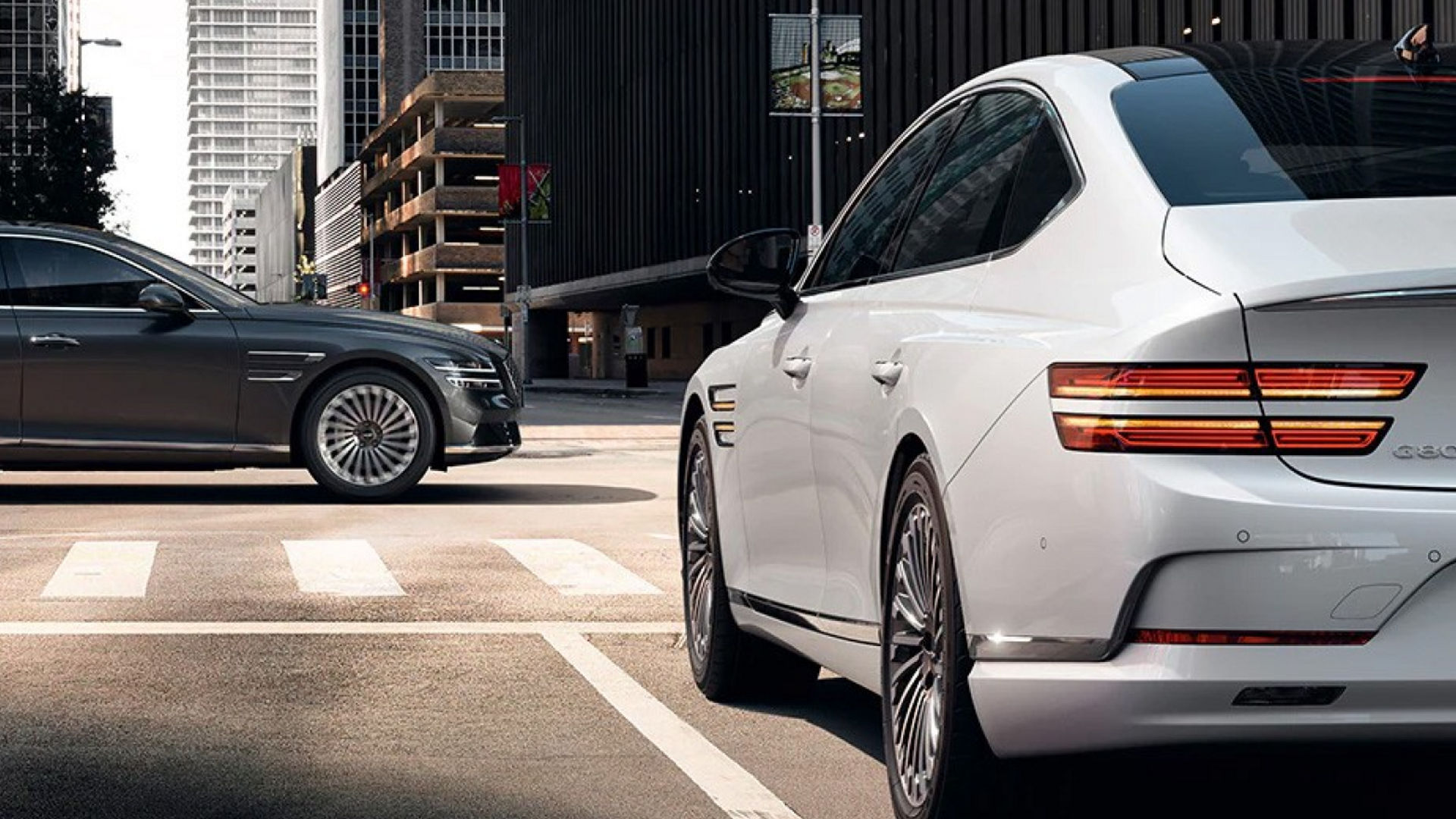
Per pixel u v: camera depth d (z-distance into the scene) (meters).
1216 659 3.43
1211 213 3.79
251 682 6.41
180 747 5.38
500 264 107.19
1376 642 3.41
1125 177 3.99
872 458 4.55
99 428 12.98
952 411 4.00
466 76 107.31
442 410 13.38
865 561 4.66
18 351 12.94
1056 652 3.61
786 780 5.04
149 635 7.39
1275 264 3.55
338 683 6.41
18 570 9.32
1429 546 3.37
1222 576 3.41
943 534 4.03
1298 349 3.46
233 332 13.12
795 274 6.78
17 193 50.66
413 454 13.40
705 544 6.42
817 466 5.03
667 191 69.44
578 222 83.38
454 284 108.88
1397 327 3.45
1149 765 4.96
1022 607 3.68
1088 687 3.54
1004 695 3.69
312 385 13.27
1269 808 4.57
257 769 5.11
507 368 13.82
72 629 7.52
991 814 3.97
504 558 10.00
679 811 4.68
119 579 8.99
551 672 6.67
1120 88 4.39
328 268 161.62
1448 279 3.39
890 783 4.51
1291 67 4.55
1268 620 3.41
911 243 4.93
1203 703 3.45
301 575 9.23
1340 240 3.63
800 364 5.23
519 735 5.60
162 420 13.02
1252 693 3.43
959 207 4.70
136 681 6.41
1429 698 3.41
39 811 4.62
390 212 124.50
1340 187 3.89
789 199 56.56
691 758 5.29
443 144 106.38
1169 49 4.76
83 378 12.95
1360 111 4.28
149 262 13.23
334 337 13.23
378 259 132.38
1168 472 3.45
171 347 13.01
